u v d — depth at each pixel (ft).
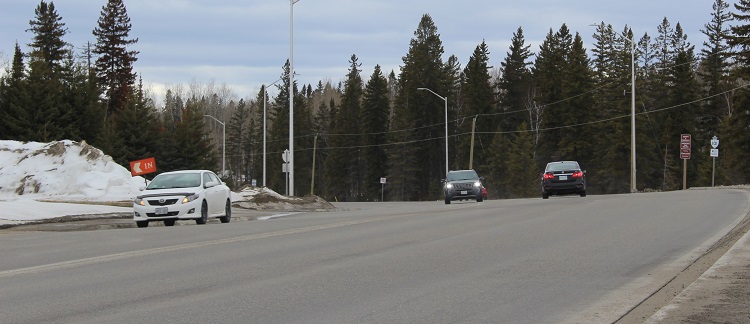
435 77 314.76
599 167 261.85
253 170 467.52
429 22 316.19
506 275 33.63
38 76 189.16
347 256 41.57
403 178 316.81
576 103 264.93
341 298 28.58
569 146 264.72
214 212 75.97
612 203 81.25
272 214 97.96
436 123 318.65
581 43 269.03
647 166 254.68
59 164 123.75
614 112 264.31
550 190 120.98
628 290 29.63
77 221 77.77
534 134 308.19
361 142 362.53
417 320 24.39
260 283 32.53
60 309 27.22
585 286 30.66
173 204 70.54
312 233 56.49
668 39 361.10
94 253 45.57
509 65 321.32
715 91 288.71
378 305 27.07
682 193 106.63
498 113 308.81
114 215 83.10
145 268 38.14
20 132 181.98
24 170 122.21
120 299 29.14
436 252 42.39
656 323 22.88
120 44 268.41
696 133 267.18
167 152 239.71
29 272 37.35
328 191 371.97
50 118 185.68
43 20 254.06
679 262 36.78
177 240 52.75
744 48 197.98
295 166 388.37
